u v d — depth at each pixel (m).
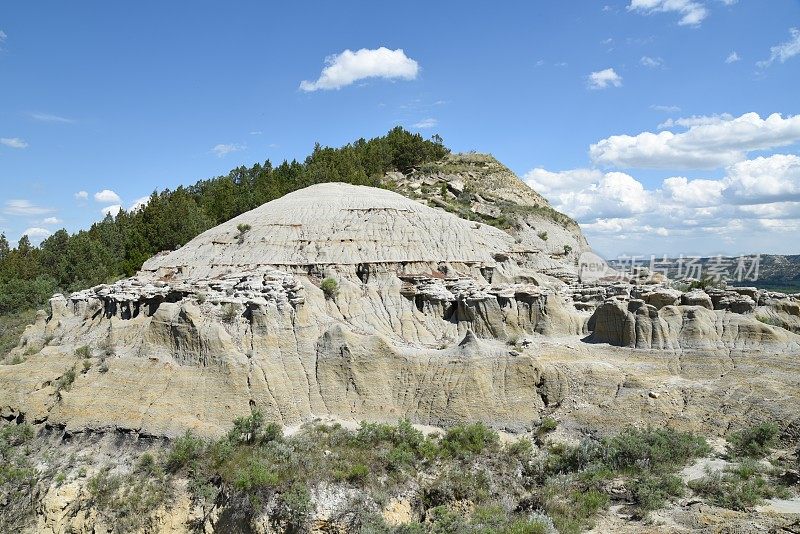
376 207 63.28
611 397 38.75
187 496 31.47
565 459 33.50
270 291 44.84
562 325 48.56
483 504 30.77
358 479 31.20
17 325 68.75
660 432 33.78
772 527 24.22
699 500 27.73
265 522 29.16
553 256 99.94
